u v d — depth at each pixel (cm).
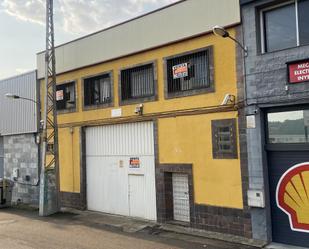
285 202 1089
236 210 1165
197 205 1268
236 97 1171
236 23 1170
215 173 1223
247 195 1134
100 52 1630
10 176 2166
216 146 1221
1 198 1909
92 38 1667
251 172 1130
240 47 1167
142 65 1466
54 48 1720
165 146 1377
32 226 1413
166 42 1364
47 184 1652
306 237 1049
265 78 1105
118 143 1593
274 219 1110
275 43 1118
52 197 1661
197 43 1284
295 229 1070
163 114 1384
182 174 1360
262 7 1129
